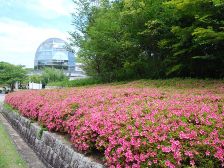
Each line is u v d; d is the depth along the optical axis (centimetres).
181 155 442
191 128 503
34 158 940
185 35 1516
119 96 993
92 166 569
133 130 527
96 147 614
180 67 1747
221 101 799
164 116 587
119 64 2255
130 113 636
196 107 642
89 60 2378
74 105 903
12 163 834
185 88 1265
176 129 503
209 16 1402
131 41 1950
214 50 1567
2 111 2173
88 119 680
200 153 442
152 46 1950
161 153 455
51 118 927
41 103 1168
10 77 5362
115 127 571
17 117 1488
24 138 1234
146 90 1170
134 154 485
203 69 1702
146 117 581
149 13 1794
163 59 1956
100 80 2412
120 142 518
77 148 684
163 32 1788
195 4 1345
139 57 2062
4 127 1591
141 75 2128
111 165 507
